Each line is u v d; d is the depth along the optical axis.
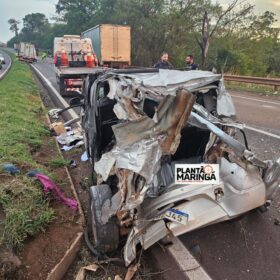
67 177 4.73
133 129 2.87
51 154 5.79
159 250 3.17
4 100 9.49
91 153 4.27
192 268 2.92
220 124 3.06
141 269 2.93
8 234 2.96
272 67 31.11
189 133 3.48
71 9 52.06
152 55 29.33
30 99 11.00
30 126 7.07
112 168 2.82
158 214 2.68
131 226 2.91
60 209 3.68
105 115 4.13
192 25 26.92
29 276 2.67
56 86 16.30
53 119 8.80
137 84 3.19
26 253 2.90
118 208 2.73
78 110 9.84
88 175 4.96
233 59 27.20
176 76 3.56
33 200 3.53
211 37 24.31
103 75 4.27
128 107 3.10
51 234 3.22
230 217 2.72
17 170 4.27
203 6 26.28
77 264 3.01
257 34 27.97
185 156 3.70
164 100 2.70
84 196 4.30
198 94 3.70
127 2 28.97
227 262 2.99
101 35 20.38
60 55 14.59
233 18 25.25
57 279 2.76
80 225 3.44
